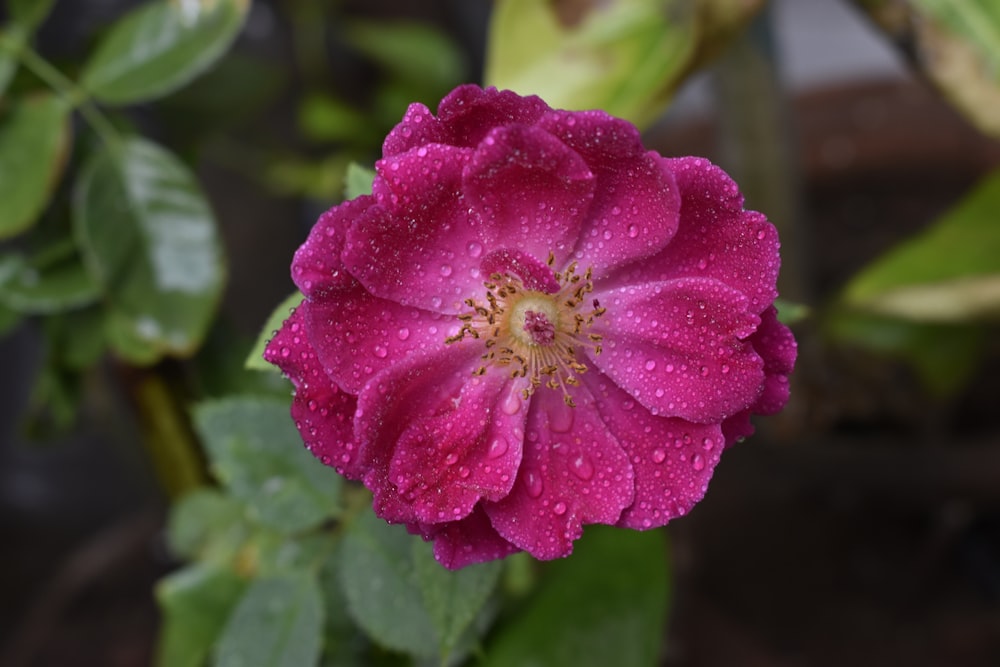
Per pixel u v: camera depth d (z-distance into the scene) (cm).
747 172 31
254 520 23
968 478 32
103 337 27
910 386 34
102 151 25
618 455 20
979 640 33
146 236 25
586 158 19
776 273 19
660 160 18
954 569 35
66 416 28
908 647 33
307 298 19
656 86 25
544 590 25
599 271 20
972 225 30
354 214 19
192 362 28
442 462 20
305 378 19
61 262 26
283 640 23
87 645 35
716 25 25
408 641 22
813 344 33
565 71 26
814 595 35
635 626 24
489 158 19
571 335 20
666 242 19
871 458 33
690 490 20
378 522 23
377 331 20
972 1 26
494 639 24
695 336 19
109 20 32
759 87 29
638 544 24
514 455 20
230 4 25
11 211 25
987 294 29
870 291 30
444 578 20
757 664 33
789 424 34
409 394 20
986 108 26
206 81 31
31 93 25
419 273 20
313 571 23
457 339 20
